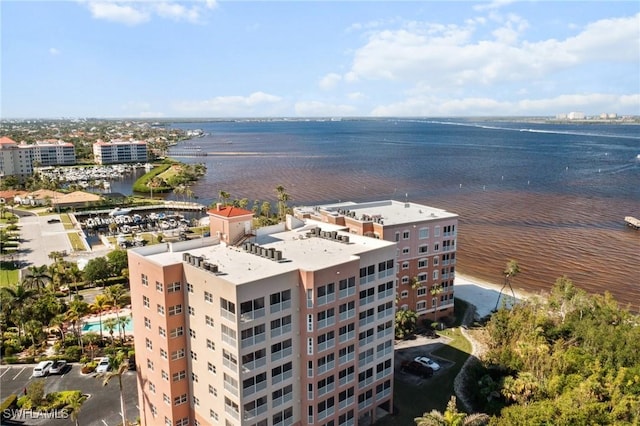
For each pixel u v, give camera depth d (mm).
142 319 63438
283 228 79438
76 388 76688
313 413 59844
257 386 55062
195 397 61062
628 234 167625
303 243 71312
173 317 59406
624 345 79000
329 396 61219
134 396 74688
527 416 61625
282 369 57250
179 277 59125
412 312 95500
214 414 58125
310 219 94938
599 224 180750
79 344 90062
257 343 54188
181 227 184250
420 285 100312
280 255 62000
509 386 70062
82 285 120750
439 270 102688
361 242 71938
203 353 58062
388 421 69000
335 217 98562
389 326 69000
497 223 183750
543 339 82125
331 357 60500
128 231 180250
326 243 71312
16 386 77312
